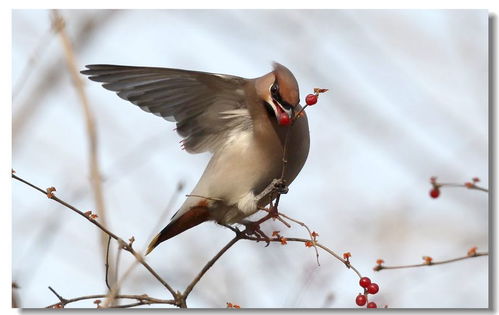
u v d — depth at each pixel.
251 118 11.73
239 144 11.77
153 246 12.09
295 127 11.54
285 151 10.62
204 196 11.87
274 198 11.41
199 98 11.73
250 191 11.73
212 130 12.00
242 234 10.20
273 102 11.30
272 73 11.49
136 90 11.45
